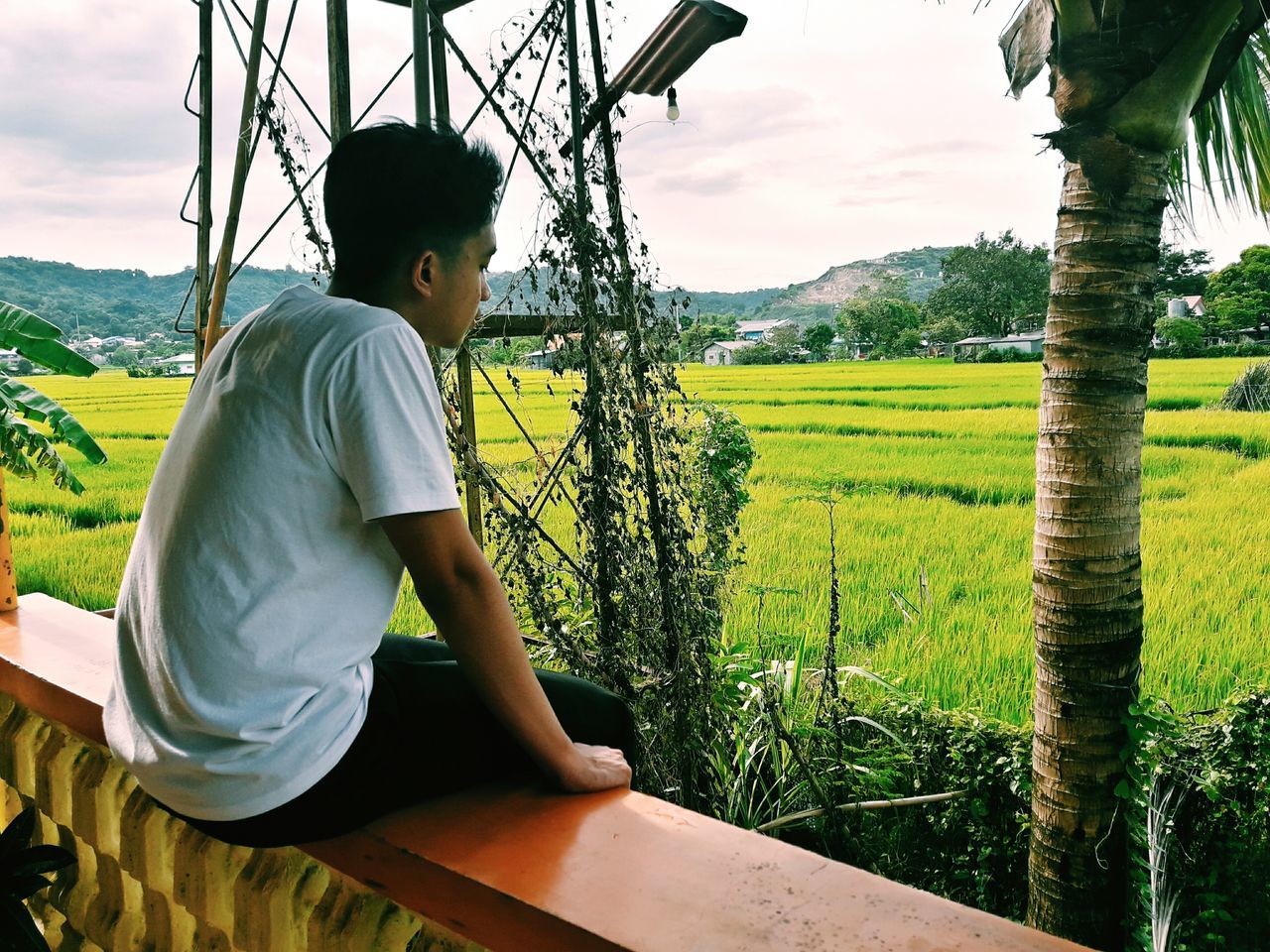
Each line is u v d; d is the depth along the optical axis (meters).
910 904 0.93
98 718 1.53
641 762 3.79
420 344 1.08
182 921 1.52
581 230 3.67
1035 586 3.55
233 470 1.01
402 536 1.02
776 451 17.67
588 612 4.25
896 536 10.18
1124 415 3.27
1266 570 8.60
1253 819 3.98
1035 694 3.60
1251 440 16.75
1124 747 3.43
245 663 1.01
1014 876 4.41
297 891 1.27
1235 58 3.13
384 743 1.14
